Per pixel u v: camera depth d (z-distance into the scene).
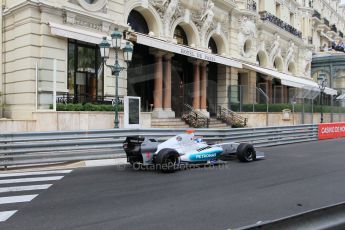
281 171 9.02
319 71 43.09
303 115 22.67
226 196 6.38
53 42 14.34
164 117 17.34
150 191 6.77
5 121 12.24
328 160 11.05
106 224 4.84
